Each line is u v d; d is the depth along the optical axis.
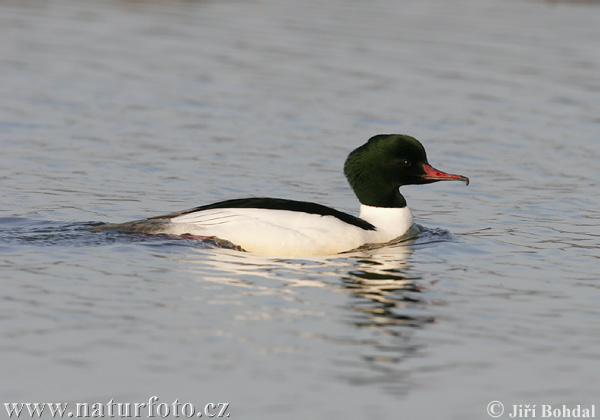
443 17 35.06
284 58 28.23
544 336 10.56
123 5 35.78
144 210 15.82
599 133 21.92
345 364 9.62
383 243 14.19
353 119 22.50
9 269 12.09
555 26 33.69
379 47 29.88
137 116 22.19
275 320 10.68
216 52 28.69
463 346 10.21
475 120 22.69
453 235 14.86
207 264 12.58
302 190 17.50
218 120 22.12
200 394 8.90
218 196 16.89
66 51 28.19
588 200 17.17
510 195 17.47
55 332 10.12
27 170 17.92
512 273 12.91
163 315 10.69
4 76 25.02
